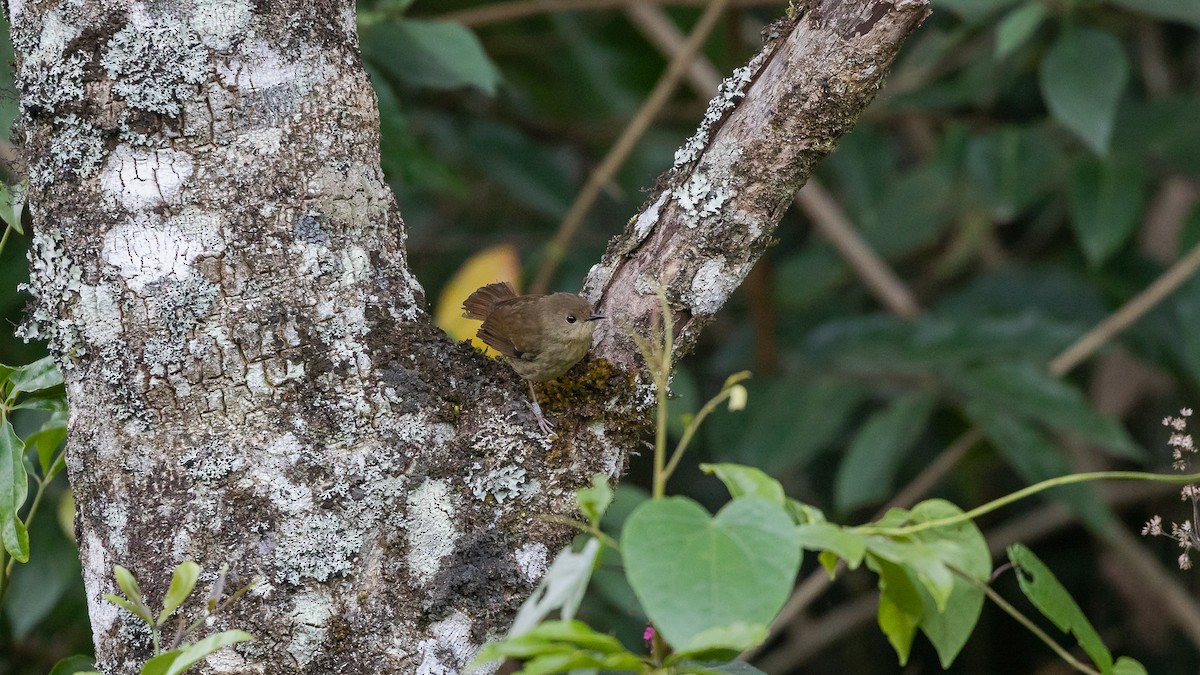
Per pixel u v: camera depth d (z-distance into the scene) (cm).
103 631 1000
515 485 1004
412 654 999
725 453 1275
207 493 998
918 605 998
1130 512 1620
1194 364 1236
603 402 1008
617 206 1592
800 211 1769
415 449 1002
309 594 998
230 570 998
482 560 1002
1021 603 1638
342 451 1000
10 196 1012
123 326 999
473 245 1557
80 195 1000
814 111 1005
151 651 998
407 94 1437
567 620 981
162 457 998
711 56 1597
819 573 1295
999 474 1708
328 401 1000
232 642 989
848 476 1183
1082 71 1079
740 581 979
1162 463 1564
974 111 1492
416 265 1580
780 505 988
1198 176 1270
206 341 998
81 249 999
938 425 1526
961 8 1101
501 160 1474
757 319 1330
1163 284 1208
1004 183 1295
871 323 1334
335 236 1002
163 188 999
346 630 998
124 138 999
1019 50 1409
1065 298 1424
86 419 1002
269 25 1001
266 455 998
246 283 999
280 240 1000
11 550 1008
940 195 1448
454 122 1491
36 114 1002
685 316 1011
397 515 1001
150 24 999
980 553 998
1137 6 1119
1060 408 1159
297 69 1002
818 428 1254
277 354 999
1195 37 1648
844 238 1472
